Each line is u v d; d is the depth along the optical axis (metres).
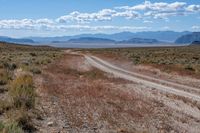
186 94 24.97
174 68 42.38
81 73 35.81
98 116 13.84
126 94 21.70
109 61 70.25
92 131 11.43
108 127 12.32
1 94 15.51
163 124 14.39
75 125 11.84
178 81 34.22
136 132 12.14
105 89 22.91
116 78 33.66
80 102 16.48
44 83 21.67
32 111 12.54
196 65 46.69
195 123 15.77
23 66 31.00
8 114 11.15
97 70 44.00
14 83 17.02
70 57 77.81
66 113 13.54
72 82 25.02
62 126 11.39
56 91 18.88
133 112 15.83
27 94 13.97
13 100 13.00
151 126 13.73
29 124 10.59
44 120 11.86
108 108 15.88
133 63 56.69
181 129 14.12
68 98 17.22
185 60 61.91
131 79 34.50
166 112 17.22
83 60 68.94
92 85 24.39
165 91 25.91
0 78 19.91
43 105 14.38
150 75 40.47
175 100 21.72
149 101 20.06
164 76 38.94
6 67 30.14
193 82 32.88
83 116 13.47
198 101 21.98
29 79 19.34
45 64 42.38
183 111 18.41
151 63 51.53
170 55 85.38
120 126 12.75
